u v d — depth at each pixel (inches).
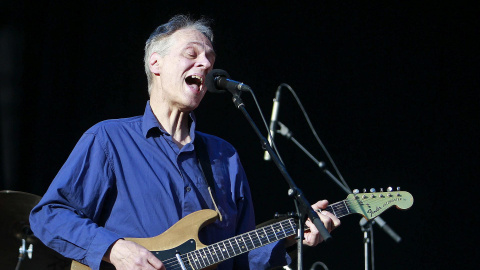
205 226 201.5
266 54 433.7
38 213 190.2
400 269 420.2
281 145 430.3
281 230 203.5
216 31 428.5
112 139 201.6
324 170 292.4
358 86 436.1
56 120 391.5
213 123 423.8
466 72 430.6
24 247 294.0
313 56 436.1
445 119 429.4
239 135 426.0
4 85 383.2
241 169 223.6
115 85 404.8
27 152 385.7
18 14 386.3
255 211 422.3
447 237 421.1
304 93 434.3
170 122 213.5
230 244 197.9
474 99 428.1
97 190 193.3
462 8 433.4
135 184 196.9
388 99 434.0
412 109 432.1
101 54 404.2
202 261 193.2
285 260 211.5
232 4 431.8
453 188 424.5
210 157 216.2
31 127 387.5
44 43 391.9
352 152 431.5
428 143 429.1
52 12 394.3
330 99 434.9
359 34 437.7
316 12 438.3
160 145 206.8
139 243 189.2
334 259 422.0
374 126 433.1
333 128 433.4
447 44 433.4
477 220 419.8
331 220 206.1
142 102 408.2
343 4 439.5
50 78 391.9
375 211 214.5
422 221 423.5
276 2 437.4
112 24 407.8
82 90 398.9
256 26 433.7
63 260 302.4
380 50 437.1
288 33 436.1
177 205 199.2
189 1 422.3
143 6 413.4
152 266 181.0
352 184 429.7
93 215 192.7
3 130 381.7
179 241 192.7
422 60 434.0
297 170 429.4
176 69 210.8
